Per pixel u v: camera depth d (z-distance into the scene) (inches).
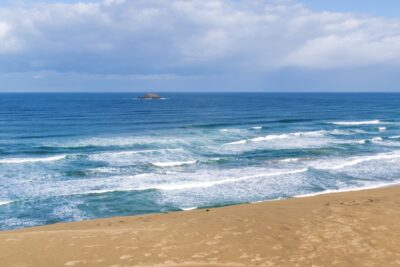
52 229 533.6
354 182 980.6
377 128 2188.7
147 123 2422.5
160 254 345.4
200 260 331.9
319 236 386.3
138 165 1149.7
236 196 856.3
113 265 323.9
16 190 885.2
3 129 2055.9
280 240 378.0
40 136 1785.2
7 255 346.9
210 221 446.9
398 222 420.8
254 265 323.0
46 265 325.1
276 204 657.6
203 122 2497.5
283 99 7234.3
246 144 1551.4
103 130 2034.9
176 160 1227.2
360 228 403.5
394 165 1177.4
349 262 328.5
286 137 1775.3
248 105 4830.2
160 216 594.6
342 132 1983.3
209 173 1059.3
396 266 320.2
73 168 1114.1
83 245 370.3
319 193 870.4
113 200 822.5
